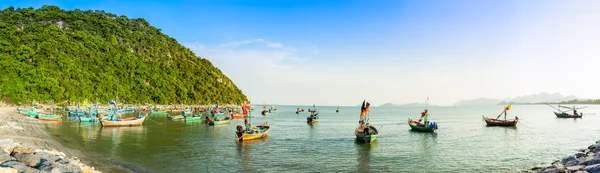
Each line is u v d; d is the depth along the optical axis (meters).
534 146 47.12
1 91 101.44
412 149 43.66
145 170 30.14
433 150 42.97
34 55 127.75
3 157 21.58
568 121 103.12
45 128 61.16
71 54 147.00
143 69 175.62
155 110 135.38
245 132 51.62
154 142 47.94
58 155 27.75
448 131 69.25
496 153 41.16
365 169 32.34
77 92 123.88
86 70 142.50
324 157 37.88
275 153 40.06
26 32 155.38
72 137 50.62
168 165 32.72
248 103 71.88
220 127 73.38
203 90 193.88
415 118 132.12
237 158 36.88
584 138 56.75
